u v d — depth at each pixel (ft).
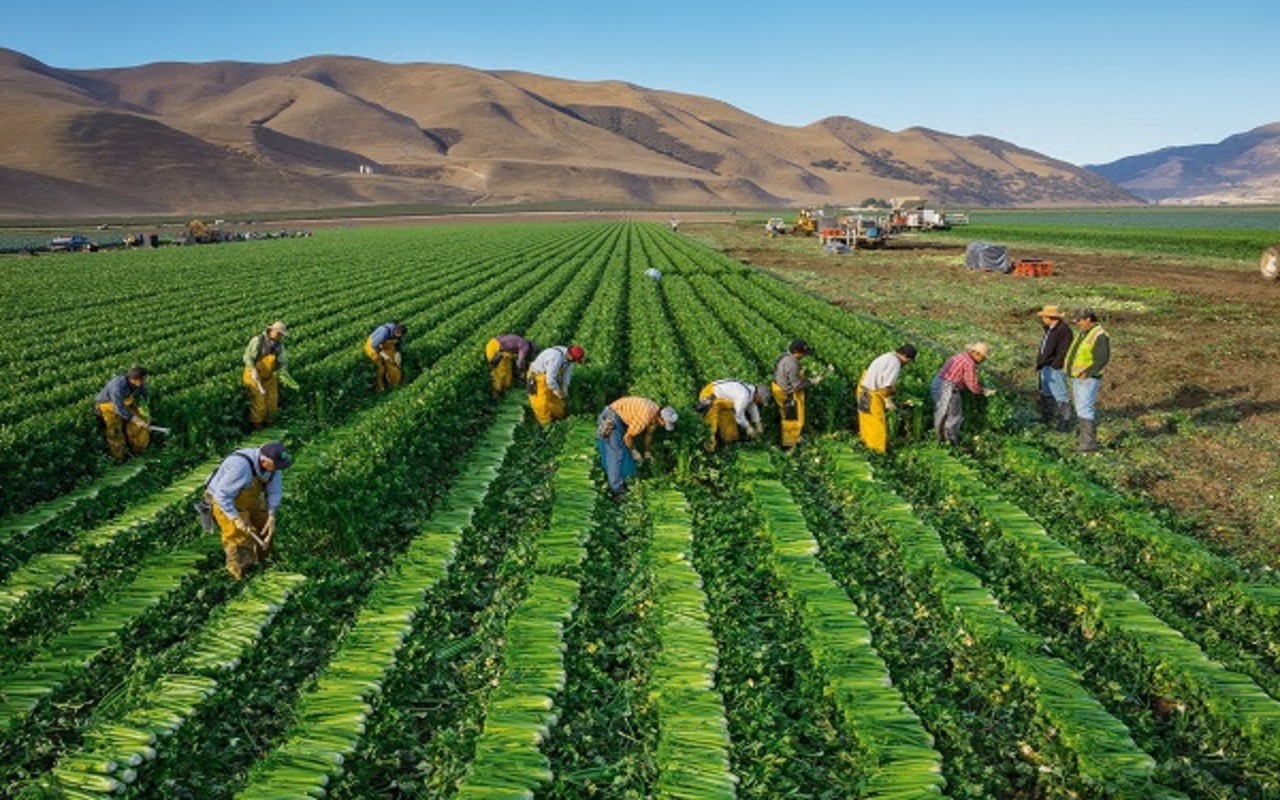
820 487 49.32
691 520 43.24
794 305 116.47
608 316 96.63
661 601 34.40
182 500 46.44
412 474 49.96
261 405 62.90
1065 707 27.22
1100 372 53.62
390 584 36.63
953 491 47.50
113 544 40.50
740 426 54.80
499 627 33.47
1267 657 31.55
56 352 93.45
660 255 206.69
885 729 26.03
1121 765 24.64
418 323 98.84
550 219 608.19
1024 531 40.93
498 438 58.13
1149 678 29.91
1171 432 59.77
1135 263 180.34
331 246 288.92
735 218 585.63
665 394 59.82
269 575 37.01
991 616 32.91
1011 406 60.13
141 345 97.50
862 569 38.01
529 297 121.08
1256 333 94.73
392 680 29.66
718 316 108.88
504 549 41.91
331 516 40.70
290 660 31.68
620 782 24.91
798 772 25.25
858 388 55.06
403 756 26.73
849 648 30.63
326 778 24.68
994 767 25.59
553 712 27.76
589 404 64.90
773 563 37.93
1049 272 158.51
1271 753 25.55
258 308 125.70
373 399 72.74
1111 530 42.14
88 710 28.78
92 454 53.36
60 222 618.85
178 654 30.45
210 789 25.14
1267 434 58.34
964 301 127.85
